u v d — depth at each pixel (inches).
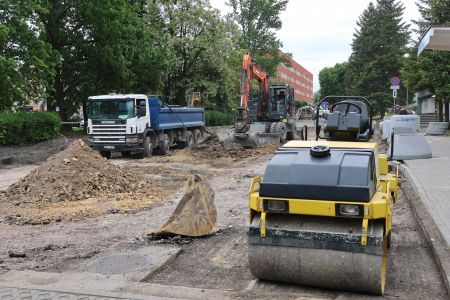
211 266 253.0
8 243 300.2
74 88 1373.0
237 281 229.9
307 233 201.6
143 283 219.6
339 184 196.7
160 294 206.2
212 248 283.3
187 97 1790.1
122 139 825.5
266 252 209.3
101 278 229.8
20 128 973.8
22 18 1023.6
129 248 281.4
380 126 1098.7
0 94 1032.2
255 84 2025.1
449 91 1131.9
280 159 216.8
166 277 237.9
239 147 863.7
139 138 838.5
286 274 210.7
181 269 249.6
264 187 207.3
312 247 201.6
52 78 1142.3
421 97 2247.8
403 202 399.2
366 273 195.8
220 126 2084.2
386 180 261.9
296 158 214.4
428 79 1186.6
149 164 743.1
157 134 913.5
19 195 452.8
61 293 208.2
